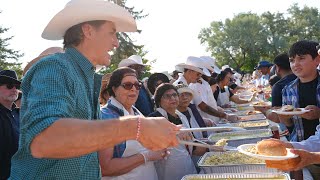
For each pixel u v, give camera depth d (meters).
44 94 1.28
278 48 57.31
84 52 1.61
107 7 1.57
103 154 2.30
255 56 58.19
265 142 2.05
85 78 1.61
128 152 2.47
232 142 3.76
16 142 3.12
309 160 2.03
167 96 3.27
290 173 2.62
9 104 3.25
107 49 1.63
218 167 2.65
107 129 1.18
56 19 1.57
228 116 5.41
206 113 5.27
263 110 4.36
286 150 2.05
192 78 5.25
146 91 4.74
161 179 2.94
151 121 1.24
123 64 5.98
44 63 1.41
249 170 2.61
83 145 1.16
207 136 4.25
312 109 3.12
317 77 3.30
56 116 1.20
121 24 1.75
